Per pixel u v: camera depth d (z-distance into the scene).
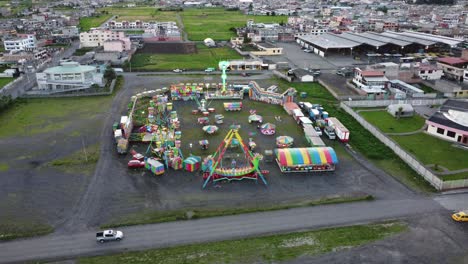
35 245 44.56
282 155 64.06
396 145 70.19
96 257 42.56
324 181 60.62
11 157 67.62
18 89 112.31
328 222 49.41
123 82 121.38
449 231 47.41
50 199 54.44
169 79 126.12
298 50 186.62
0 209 51.72
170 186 58.84
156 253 43.16
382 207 52.91
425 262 41.72
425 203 53.88
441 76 127.19
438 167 63.72
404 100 99.50
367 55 167.75
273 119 89.12
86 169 63.81
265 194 56.66
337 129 78.06
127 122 78.50
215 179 60.28
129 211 51.75
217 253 43.09
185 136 78.44
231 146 72.94
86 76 114.81
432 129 79.00
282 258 42.22
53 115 90.06
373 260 41.97
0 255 42.81
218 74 133.88
